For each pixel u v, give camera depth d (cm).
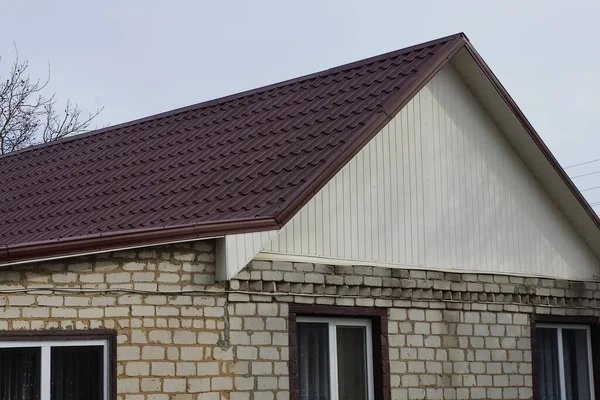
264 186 1173
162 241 1037
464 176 1410
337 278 1228
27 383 977
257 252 1113
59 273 1000
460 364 1352
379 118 1234
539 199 1510
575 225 1544
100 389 1020
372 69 1383
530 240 1484
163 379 1060
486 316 1399
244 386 1124
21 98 3005
